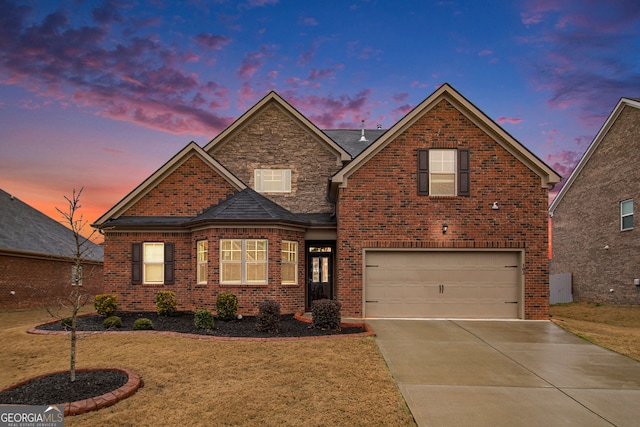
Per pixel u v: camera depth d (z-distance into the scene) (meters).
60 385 7.29
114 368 8.17
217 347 9.90
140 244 16.30
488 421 6.37
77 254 7.96
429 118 14.75
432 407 6.82
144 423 6.07
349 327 12.87
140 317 14.98
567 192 26.48
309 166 18.34
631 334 12.65
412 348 10.35
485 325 13.27
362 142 20.52
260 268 14.78
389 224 14.49
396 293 14.48
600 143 23.20
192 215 16.78
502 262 14.54
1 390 7.09
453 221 14.48
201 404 6.73
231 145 18.39
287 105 18.38
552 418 6.52
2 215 22.27
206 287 14.87
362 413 6.52
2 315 17.86
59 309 20.47
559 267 27.36
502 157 14.61
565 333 12.28
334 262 16.81
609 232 22.34
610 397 7.41
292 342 10.45
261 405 6.71
